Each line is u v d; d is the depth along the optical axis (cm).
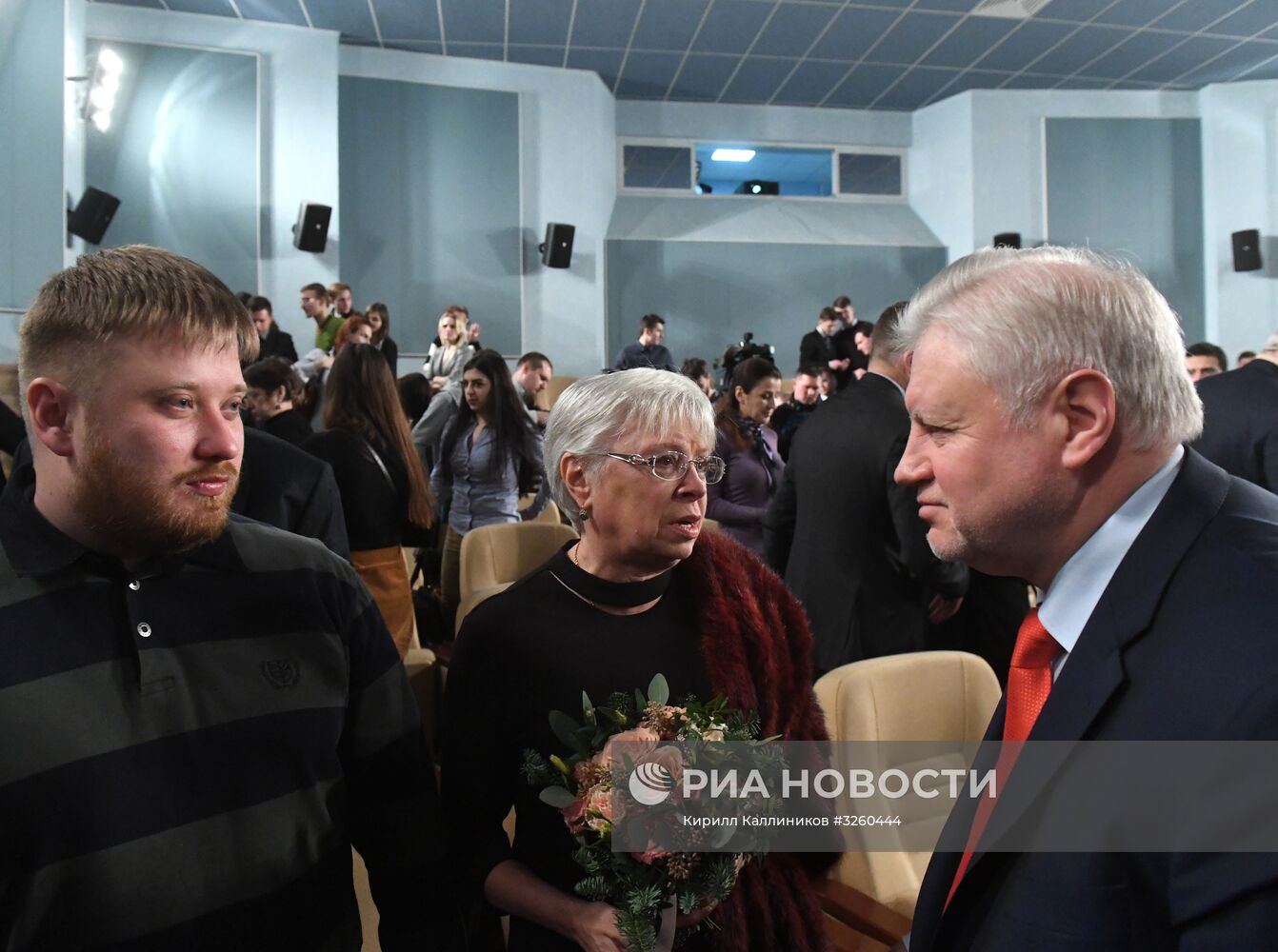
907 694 172
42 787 76
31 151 586
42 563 80
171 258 83
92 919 78
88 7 698
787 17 763
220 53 743
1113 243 957
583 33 795
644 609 119
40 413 79
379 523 259
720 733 100
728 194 1008
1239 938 56
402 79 827
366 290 819
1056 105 951
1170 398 70
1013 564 77
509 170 866
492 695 115
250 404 280
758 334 981
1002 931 69
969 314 72
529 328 877
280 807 89
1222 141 937
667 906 100
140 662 82
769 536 270
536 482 350
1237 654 61
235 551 93
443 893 103
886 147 1014
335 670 96
